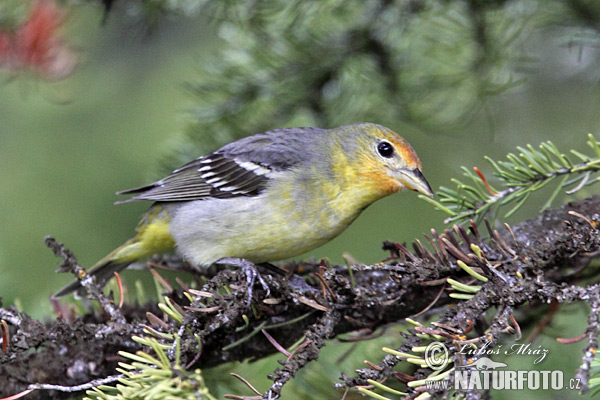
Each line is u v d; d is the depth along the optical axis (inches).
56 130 548.1
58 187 533.6
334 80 444.8
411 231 532.1
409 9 418.6
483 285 242.4
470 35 432.1
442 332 225.8
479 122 511.5
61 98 445.4
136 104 557.9
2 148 537.6
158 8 403.2
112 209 537.0
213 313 265.4
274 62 437.7
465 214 287.3
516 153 513.0
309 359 249.4
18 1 418.3
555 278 301.9
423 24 432.5
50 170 534.9
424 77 448.1
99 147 545.0
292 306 308.0
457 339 224.4
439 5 420.5
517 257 252.1
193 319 258.8
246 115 455.5
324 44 434.3
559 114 507.5
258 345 313.1
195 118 445.4
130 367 221.1
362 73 442.9
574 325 354.0
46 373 292.8
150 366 233.6
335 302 283.4
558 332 336.5
